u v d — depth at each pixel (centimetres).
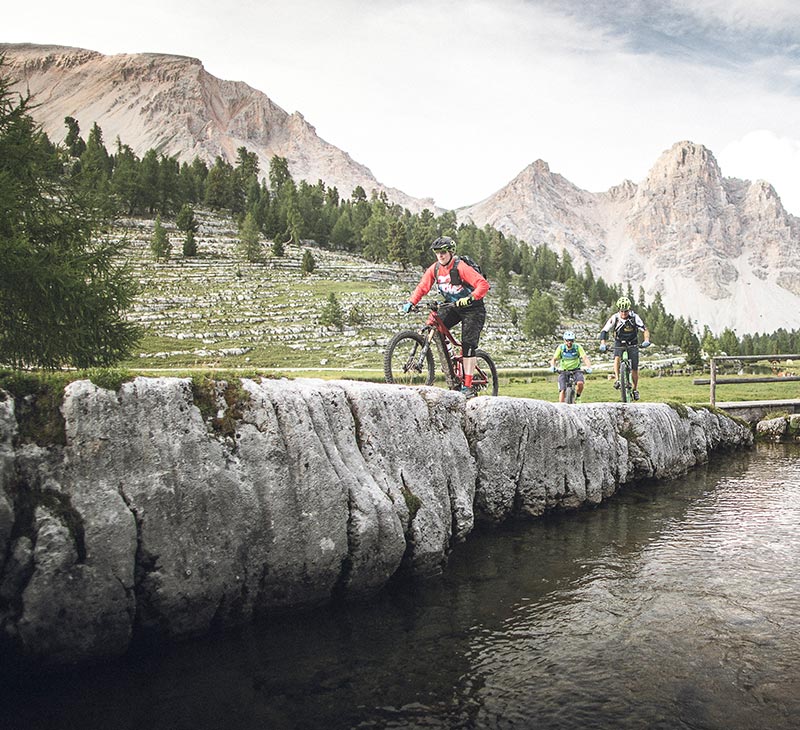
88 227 1252
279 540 449
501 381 3456
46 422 378
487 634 444
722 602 486
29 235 1153
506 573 569
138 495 393
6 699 352
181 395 427
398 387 614
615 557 609
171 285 11944
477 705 353
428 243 18400
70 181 1270
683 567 572
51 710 343
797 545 637
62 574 360
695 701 353
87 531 371
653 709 346
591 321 17600
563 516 776
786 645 414
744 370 6172
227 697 360
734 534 681
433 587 536
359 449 536
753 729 327
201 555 414
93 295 1166
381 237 17862
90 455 383
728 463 1194
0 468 356
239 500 431
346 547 483
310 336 10219
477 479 690
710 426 1285
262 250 15712
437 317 855
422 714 345
